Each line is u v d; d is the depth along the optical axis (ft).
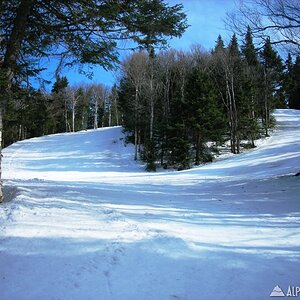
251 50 53.52
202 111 109.19
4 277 13.55
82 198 31.58
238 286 13.29
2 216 22.54
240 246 18.34
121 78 152.87
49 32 30.50
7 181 48.01
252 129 127.75
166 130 113.39
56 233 18.92
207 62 147.43
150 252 16.49
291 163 78.07
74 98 248.73
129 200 33.60
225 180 63.36
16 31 28.50
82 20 28.25
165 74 151.94
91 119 301.63
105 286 13.00
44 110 39.19
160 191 46.65
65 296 12.14
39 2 28.78
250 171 77.10
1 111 28.89
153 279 13.73
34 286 12.85
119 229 20.34
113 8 26.61
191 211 29.25
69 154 143.13
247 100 132.16
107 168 119.44
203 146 116.67
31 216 22.59
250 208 31.09
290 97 242.17
